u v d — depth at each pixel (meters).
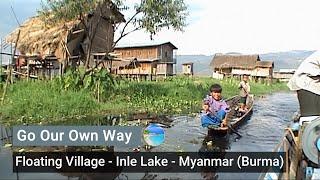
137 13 21.30
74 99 16.55
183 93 23.34
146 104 19.03
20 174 7.42
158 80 35.69
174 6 20.70
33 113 14.34
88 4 20.22
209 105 11.34
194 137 11.12
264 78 54.66
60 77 19.64
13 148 9.44
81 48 27.62
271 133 12.07
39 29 26.28
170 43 46.53
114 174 7.52
